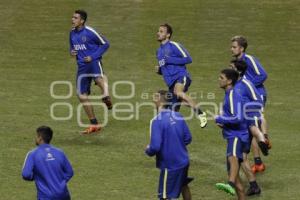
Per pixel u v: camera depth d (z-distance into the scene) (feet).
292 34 261.24
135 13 281.13
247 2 296.10
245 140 116.67
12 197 121.39
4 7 288.30
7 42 250.78
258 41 253.44
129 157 144.87
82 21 156.25
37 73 217.36
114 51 241.55
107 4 291.38
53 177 101.55
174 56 150.20
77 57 157.79
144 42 251.19
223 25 268.62
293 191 127.13
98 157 144.15
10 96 191.83
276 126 168.55
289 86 206.59
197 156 146.10
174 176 109.50
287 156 146.72
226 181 131.54
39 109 180.04
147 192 125.08
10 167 136.67
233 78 115.75
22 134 158.71
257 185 124.77
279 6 292.20
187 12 282.56
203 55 237.66
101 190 125.59
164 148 108.99
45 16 279.28
